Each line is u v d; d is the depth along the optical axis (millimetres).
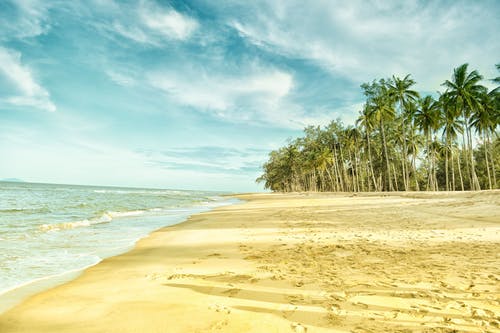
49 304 4219
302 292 4484
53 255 7605
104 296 4527
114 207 25594
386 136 54750
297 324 3385
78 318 3717
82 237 10484
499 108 35000
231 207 28547
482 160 58625
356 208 20828
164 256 7512
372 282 4883
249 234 10867
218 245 8859
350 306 3885
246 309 3869
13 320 3686
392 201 25500
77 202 29859
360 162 67125
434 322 3361
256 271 5777
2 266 6449
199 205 32625
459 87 35906
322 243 8617
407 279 4977
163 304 4125
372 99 45344
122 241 9789
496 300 3969
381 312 3674
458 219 12336
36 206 23750
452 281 4801
